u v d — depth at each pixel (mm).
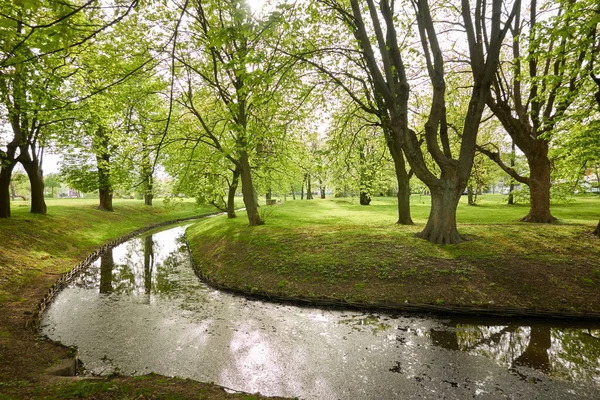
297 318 10305
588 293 10273
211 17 16906
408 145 13789
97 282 14555
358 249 14234
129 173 20641
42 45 5527
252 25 6605
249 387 6684
